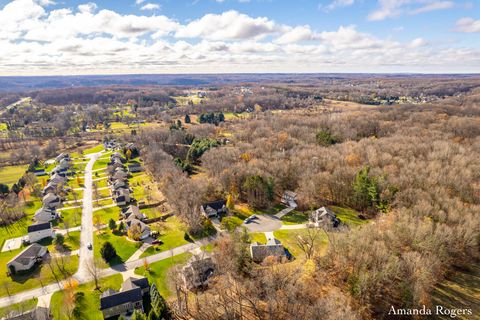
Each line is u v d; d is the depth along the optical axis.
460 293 57.88
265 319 49.56
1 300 63.44
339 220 92.56
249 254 72.12
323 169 117.19
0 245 86.31
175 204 103.12
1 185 120.62
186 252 79.38
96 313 59.72
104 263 75.81
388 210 89.12
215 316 52.16
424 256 60.28
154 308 53.25
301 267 63.97
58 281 69.50
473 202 86.81
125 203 112.62
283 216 97.44
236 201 107.88
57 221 99.56
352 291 53.22
